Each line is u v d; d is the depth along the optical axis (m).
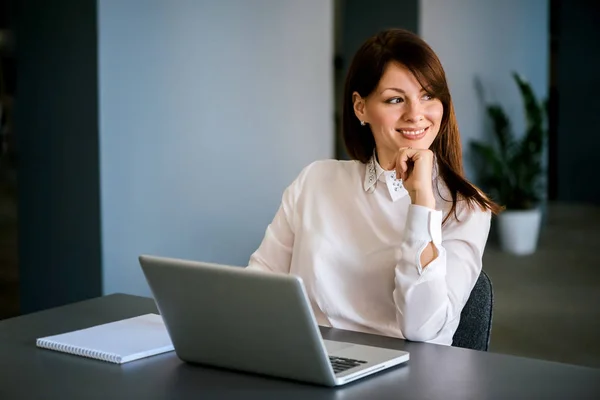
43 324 2.10
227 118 4.90
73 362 1.78
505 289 6.30
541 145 7.96
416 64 1.99
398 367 1.71
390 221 2.16
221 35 4.82
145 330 1.97
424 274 1.90
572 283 6.50
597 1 10.91
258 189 5.12
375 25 7.41
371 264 2.15
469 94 8.03
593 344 4.87
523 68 8.83
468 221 2.09
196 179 4.74
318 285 2.19
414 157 1.94
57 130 4.39
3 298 5.46
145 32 4.40
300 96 5.37
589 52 11.00
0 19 7.25
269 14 5.12
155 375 1.68
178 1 4.57
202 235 4.80
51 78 4.39
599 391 1.55
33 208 4.55
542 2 9.08
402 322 1.93
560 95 11.25
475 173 8.19
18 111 4.56
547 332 5.13
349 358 1.73
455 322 2.08
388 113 2.02
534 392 1.54
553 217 9.95
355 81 2.10
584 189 11.22
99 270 4.28
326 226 2.22
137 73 4.37
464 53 7.89
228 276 1.59
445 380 1.62
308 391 1.56
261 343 1.62
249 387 1.60
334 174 2.29
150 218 4.50
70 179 4.36
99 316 2.17
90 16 4.18
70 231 4.40
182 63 4.61
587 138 11.14
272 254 2.35
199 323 1.68
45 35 4.39
